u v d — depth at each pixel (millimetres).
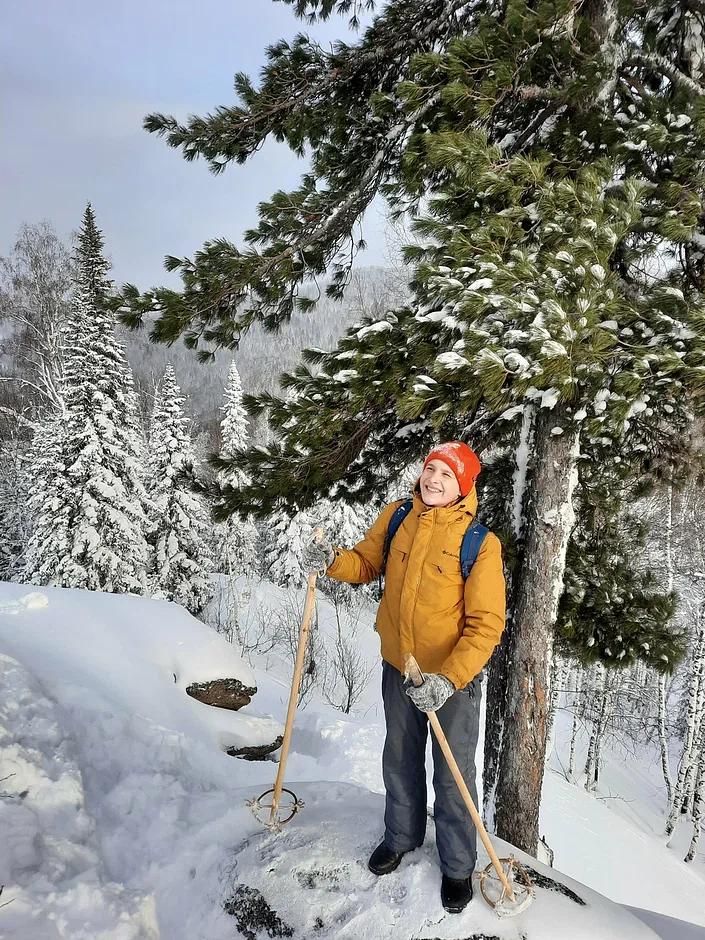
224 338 5301
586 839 12547
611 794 19891
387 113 4695
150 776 3842
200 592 23672
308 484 4805
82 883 2785
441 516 2551
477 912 2537
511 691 4516
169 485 22812
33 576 18078
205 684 6062
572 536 5523
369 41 5156
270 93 5234
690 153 3617
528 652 4457
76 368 17734
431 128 4355
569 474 4441
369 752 6965
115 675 5340
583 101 4047
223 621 26234
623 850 12742
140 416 35906
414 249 4098
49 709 4102
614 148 3812
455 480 2547
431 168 4160
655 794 21281
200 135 5305
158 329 4832
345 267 5809
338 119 5289
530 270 3227
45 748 3707
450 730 2498
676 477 4953
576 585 5176
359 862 2787
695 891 12453
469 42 3846
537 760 4430
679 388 3354
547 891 2795
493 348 3168
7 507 25953
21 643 5238
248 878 2816
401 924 2510
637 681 22547
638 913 3742
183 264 5012
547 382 3143
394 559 2658
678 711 23312
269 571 30719
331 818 3115
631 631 5164
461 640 2404
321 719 7586
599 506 5395
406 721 2658
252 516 4988
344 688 21281
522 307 3113
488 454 5512
